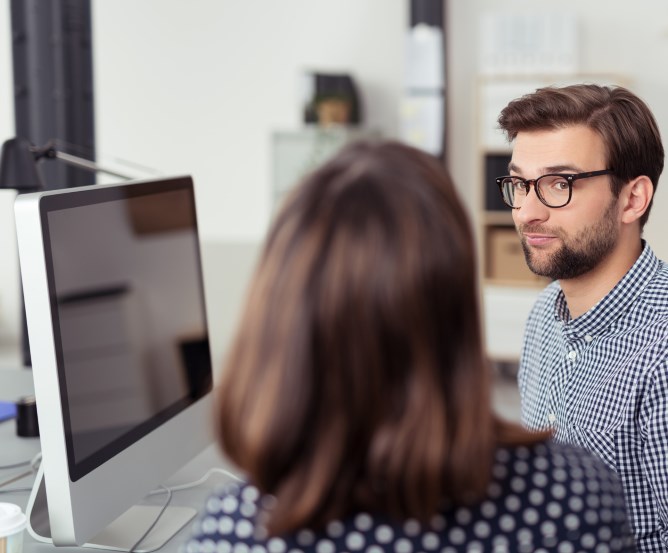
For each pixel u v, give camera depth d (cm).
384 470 66
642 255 138
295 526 67
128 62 633
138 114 636
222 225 634
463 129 571
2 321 617
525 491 72
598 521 73
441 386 67
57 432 120
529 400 154
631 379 132
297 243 68
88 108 381
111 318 134
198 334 165
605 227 137
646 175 138
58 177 370
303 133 571
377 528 69
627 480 133
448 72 568
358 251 66
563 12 540
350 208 68
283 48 610
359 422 67
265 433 67
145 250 147
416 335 66
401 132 555
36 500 136
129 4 629
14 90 371
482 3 558
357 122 587
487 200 519
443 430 66
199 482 165
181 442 154
